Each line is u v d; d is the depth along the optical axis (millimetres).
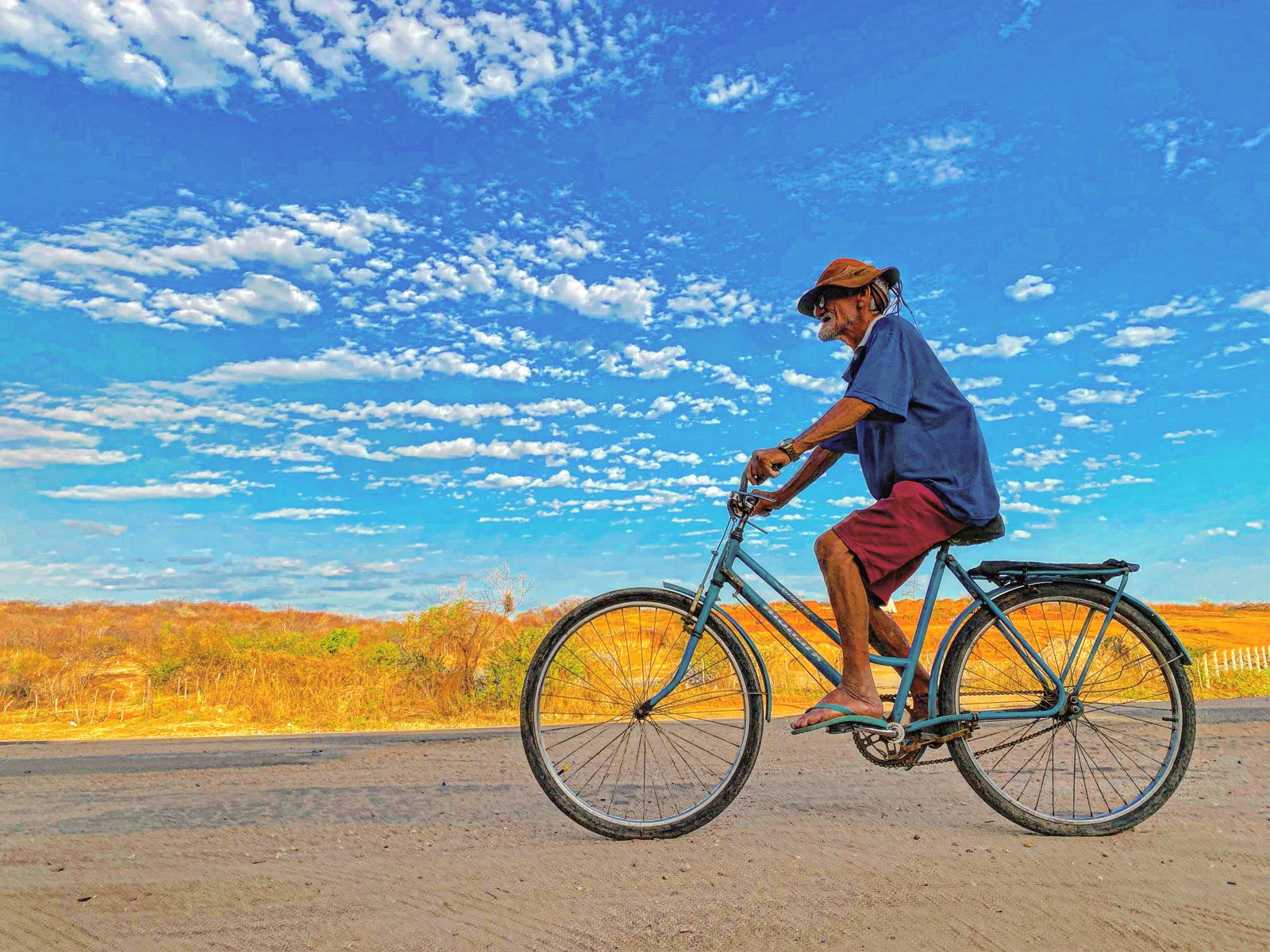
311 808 4020
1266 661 19516
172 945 2113
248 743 7484
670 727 6105
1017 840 3113
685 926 2195
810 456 3805
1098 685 3572
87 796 4477
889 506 3344
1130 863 2727
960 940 2080
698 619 3590
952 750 3523
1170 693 3500
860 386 3324
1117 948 2023
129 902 2441
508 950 2064
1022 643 3561
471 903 2400
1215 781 4258
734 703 3584
